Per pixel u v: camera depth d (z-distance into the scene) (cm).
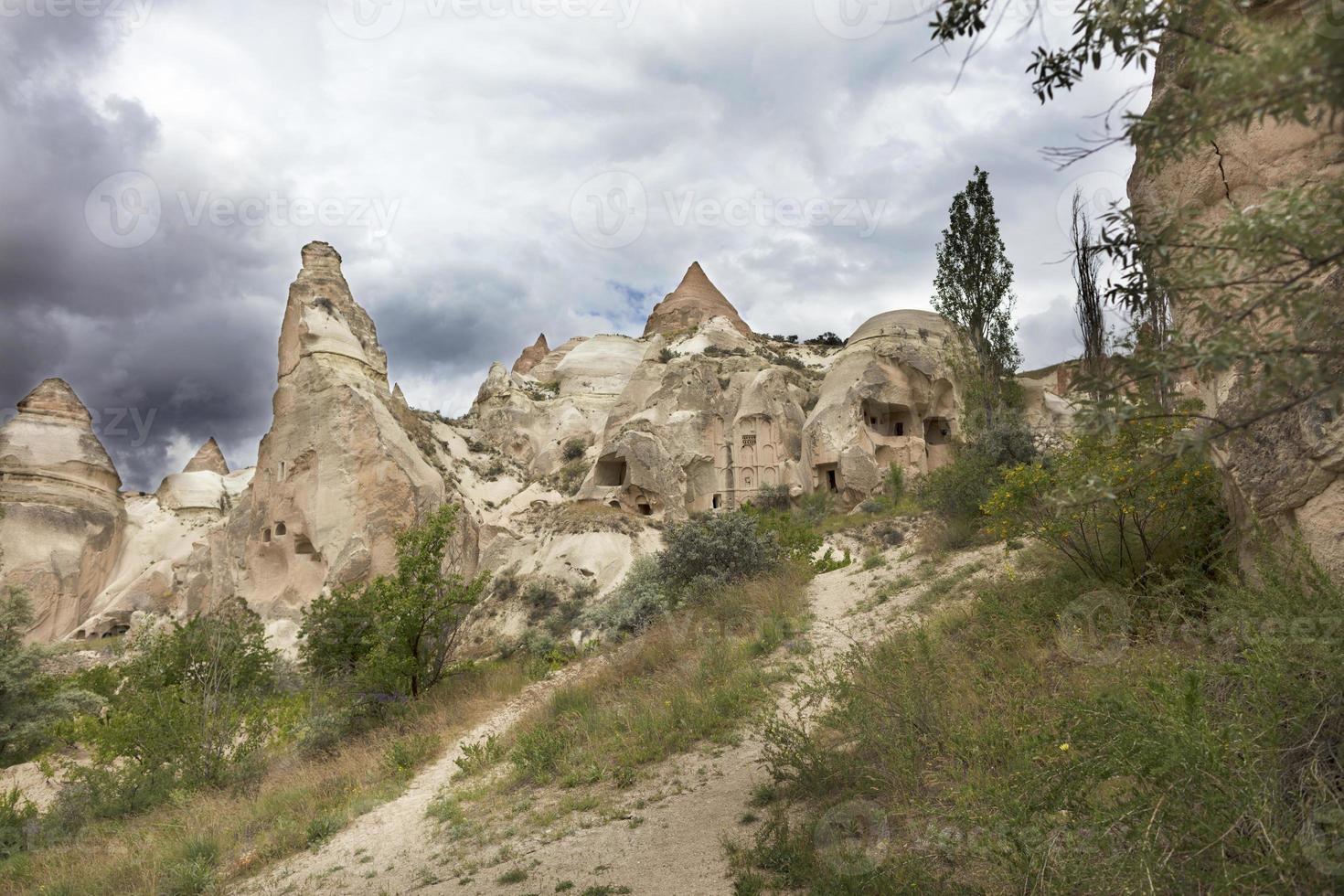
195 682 1630
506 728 1338
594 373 7981
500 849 755
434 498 4500
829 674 1053
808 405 5347
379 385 5053
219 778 1352
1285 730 371
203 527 6950
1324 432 555
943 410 4609
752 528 2127
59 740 2031
